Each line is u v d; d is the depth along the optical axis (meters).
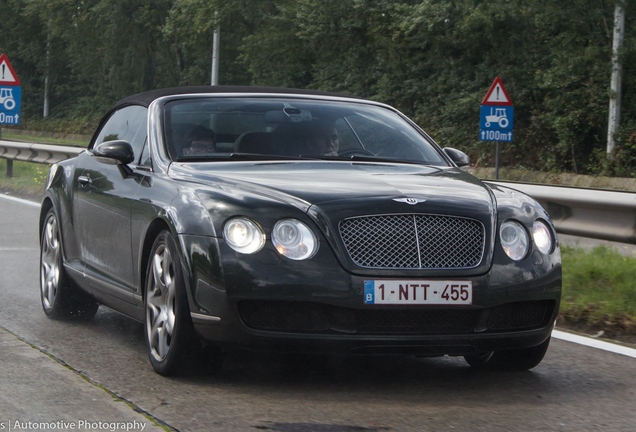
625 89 30.58
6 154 27.41
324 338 5.52
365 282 5.50
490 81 36.84
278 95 7.92
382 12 40.78
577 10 30.28
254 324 5.57
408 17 37.75
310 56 48.59
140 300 6.60
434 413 5.34
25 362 6.39
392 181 6.28
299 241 5.57
